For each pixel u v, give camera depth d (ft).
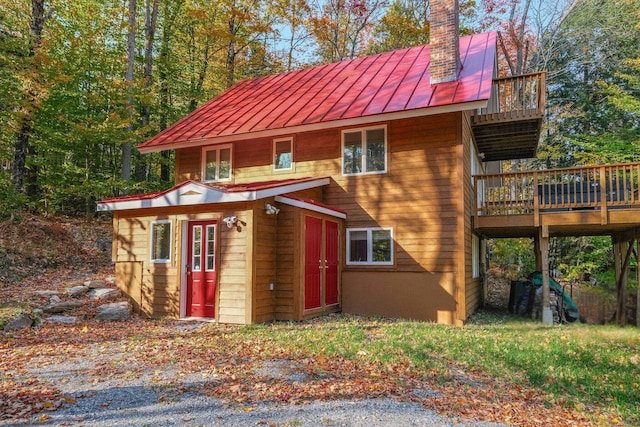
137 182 63.67
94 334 29.25
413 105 37.70
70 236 56.13
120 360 22.72
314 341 26.81
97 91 64.44
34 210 63.31
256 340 27.20
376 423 15.37
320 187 42.47
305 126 41.09
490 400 18.57
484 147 52.75
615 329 36.01
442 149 38.47
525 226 39.93
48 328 30.45
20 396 17.34
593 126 96.78
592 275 72.84
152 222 38.09
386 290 39.34
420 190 39.04
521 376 22.18
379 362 22.74
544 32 86.63
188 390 18.21
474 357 24.82
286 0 82.89
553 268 78.48
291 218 35.53
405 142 40.04
